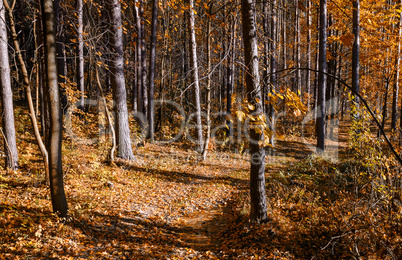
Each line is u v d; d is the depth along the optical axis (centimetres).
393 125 1499
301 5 333
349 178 839
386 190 511
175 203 837
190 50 1423
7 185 773
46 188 778
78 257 486
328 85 2041
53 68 527
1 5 882
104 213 691
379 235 434
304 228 587
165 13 2036
